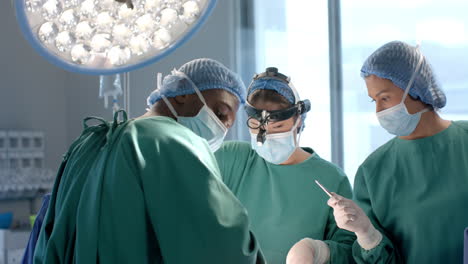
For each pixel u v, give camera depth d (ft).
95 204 3.59
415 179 5.59
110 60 3.62
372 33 10.07
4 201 14.92
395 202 5.64
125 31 3.52
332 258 5.60
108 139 3.83
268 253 6.28
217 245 3.50
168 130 3.91
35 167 15.61
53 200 4.15
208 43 12.44
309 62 11.02
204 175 3.69
